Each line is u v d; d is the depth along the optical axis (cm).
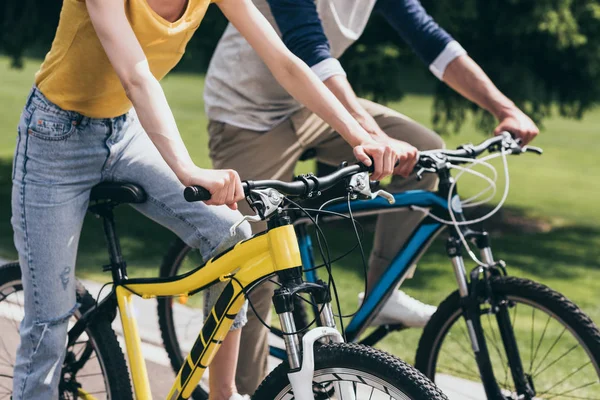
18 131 277
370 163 264
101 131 274
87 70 259
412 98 2200
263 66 353
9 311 343
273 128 362
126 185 281
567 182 1190
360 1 365
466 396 399
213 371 298
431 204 324
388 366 231
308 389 237
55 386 294
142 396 288
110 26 238
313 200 344
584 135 1755
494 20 746
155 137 232
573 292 637
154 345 448
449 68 367
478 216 908
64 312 287
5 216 767
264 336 354
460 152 313
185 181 227
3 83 2053
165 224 290
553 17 728
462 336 488
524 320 525
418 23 373
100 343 303
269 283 347
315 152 376
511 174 1218
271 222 246
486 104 358
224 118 366
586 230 891
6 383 354
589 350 297
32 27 807
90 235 728
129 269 624
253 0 355
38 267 279
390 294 339
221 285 289
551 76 809
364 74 733
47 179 273
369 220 836
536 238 838
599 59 768
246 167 364
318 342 245
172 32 256
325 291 246
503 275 319
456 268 317
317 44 323
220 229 281
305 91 277
